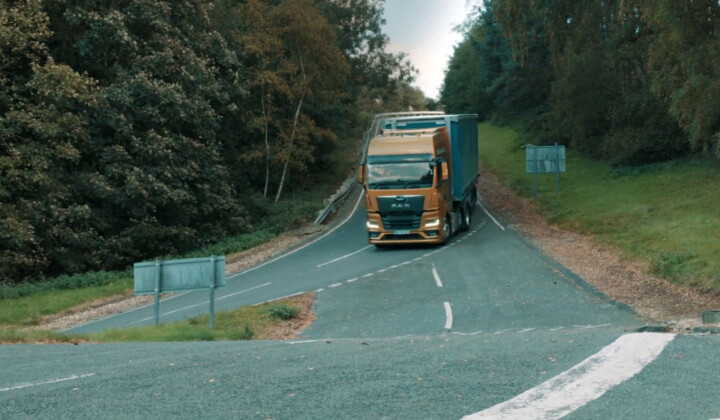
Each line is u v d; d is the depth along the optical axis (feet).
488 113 311.47
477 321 52.16
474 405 17.79
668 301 55.52
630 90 157.38
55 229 93.97
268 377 22.61
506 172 184.96
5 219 87.71
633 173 142.41
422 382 20.81
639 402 17.71
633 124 152.97
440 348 28.96
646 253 74.43
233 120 151.33
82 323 67.67
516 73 227.81
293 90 147.74
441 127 101.40
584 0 112.27
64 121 93.45
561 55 144.46
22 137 95.09
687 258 66.23
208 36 125.29
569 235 99.14
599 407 17.33
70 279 90.02
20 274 94.73
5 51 95.91
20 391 22.20
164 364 26.58
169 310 68.28
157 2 112.06
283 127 155.22
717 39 80.94
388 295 65.26
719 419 16.14
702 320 39.58
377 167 92.84
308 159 161.48
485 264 78.95
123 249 103.30
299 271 84.99
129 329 47.67
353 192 165.07
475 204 128.26
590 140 173.27
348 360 25.99
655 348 24.97
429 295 64.13
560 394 18.63
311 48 148.36
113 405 19.38
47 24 95.86
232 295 72.95
